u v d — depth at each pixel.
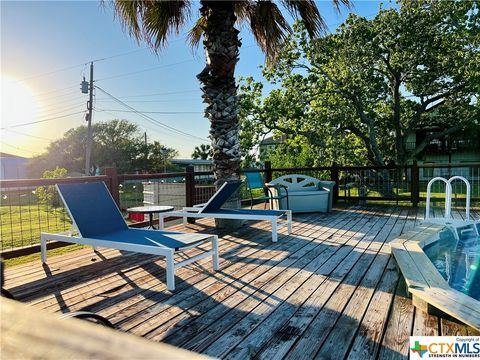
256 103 12.33
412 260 3.10
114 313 2.35
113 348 0.57
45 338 0.62
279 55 6.21
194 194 6.12
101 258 3.78
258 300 2.53
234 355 1.81
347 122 12.88
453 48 11.35
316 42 5.53
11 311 0.72
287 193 6.50
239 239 4.52
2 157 34.50
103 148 29.09
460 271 3.45
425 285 2.47
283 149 12.69
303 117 12.53
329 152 12.32
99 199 3.65
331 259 3.54
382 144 14.91
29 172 30.38
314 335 2.00
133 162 30.11
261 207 7.64
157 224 5.57
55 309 2.43
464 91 12.30
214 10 4.90
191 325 2.16
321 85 12.60
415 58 11.68
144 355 0.54
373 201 8.31
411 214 6.40
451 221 4.78
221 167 5.16
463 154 20.42
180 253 3.84
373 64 12.30
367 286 2.76
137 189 7.02
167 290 2.77
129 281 3.01
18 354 0.59
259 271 3.19
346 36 11.83
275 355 1.80
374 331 2.03
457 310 2.09
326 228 5.20
